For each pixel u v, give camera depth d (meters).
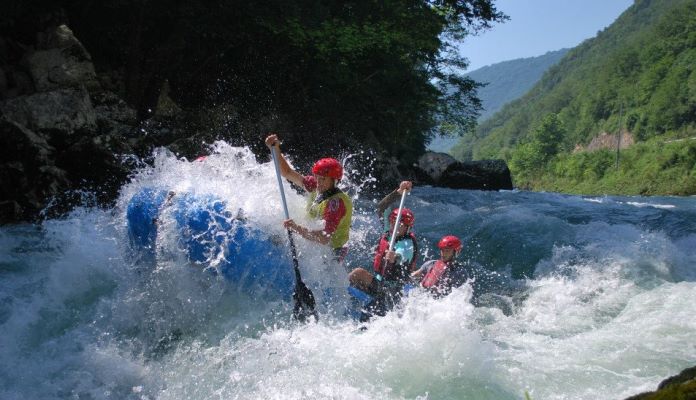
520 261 6.92
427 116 24.97
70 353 3.90
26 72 10.43
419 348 3.85
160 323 4.43
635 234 7.32
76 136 9.19
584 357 3.88
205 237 4.54
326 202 4.74
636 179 55.41
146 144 10.34
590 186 63.38
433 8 19.02
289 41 15.66
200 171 5.06
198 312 4.52
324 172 4.68
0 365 3.62
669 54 107.12
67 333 4.17
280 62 16.19
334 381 3.52
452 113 25.47
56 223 6.68
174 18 14.02
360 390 3.40
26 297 4.53
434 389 3.41
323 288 4.82
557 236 7.45
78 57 10.91
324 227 4.69
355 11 17.53
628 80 116.44
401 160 21.30
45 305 4.45
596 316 4.90
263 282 4.68
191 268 4.59
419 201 11.86
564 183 72.56
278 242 4.79
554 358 3.87
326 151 16.30
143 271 4.70
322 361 3.79
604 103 119.19
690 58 96.81
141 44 14.16
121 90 13.38
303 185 5.12
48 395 3.38
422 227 8.50
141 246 4.70
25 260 5.49
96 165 8.98
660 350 3.94
